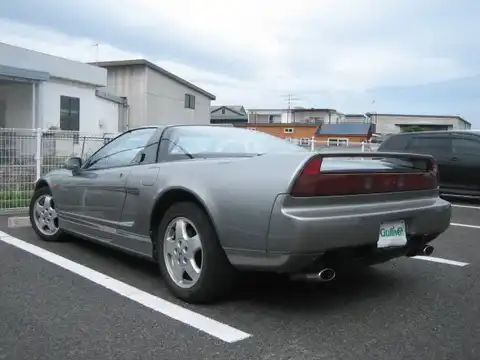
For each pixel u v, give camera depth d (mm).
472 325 3223
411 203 3594
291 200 3012
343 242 3070
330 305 3574
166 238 3736
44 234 5602
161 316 3320
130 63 26453
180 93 31203
